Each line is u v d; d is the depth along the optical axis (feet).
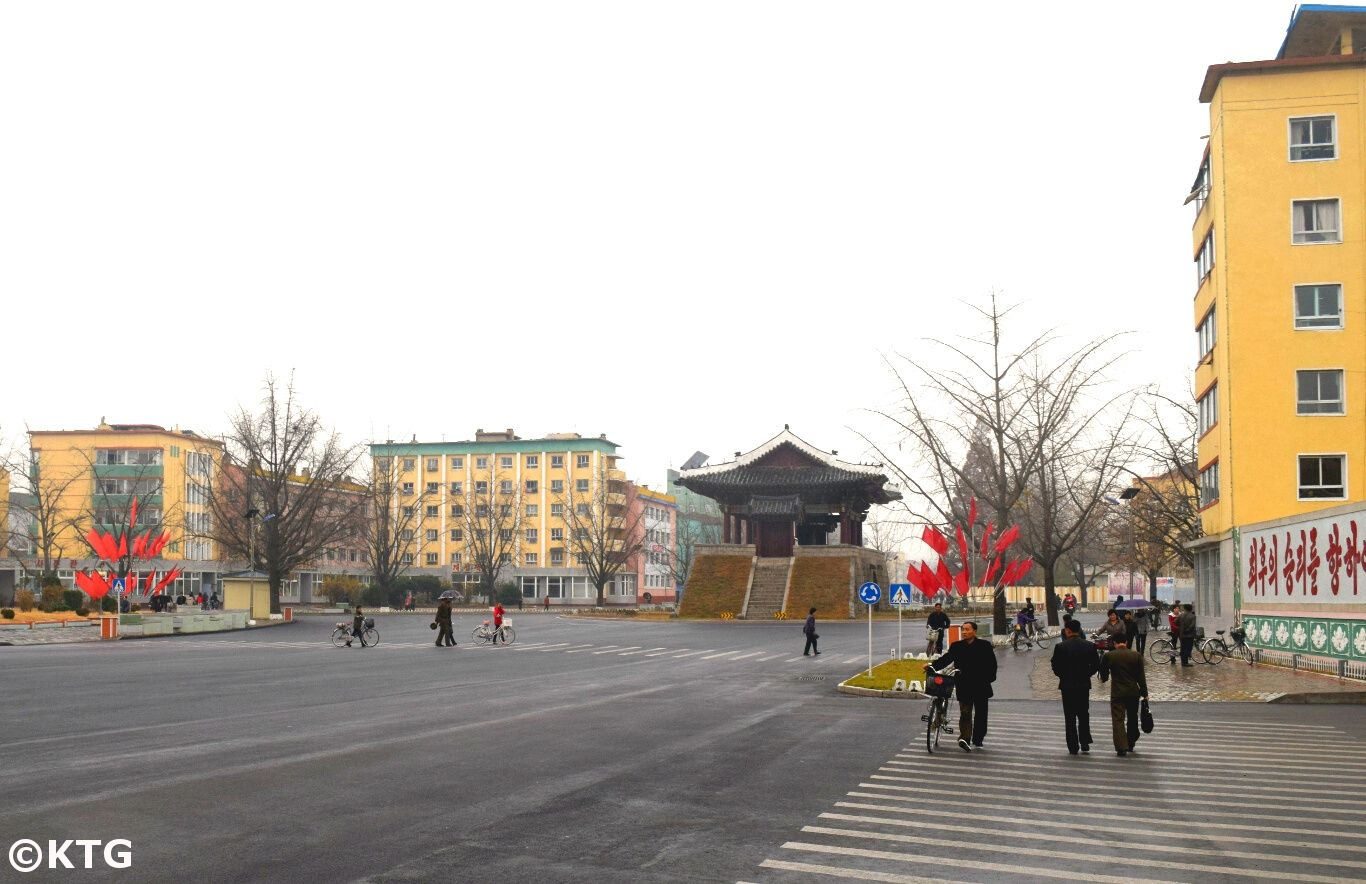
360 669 97.66
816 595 239.50
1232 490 123.44
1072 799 36.35
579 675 93.04
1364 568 85.10
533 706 66.08
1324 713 65.77
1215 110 129.90
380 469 321.93
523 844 28.66
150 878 24.94
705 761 43.75
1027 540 190.39
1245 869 27.17
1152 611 184.24
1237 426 123.85
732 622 215.92
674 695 74.84
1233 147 126.00
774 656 121.80
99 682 81.15
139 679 84.23
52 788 36.24
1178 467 170.50
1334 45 134.72
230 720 56.90
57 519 286.46
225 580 208.64
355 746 47.14
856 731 55.01
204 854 27.20
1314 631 95.14
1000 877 26.07
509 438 400.88
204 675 88.89
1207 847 29.48
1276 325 123.65
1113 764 44.57
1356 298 122.21
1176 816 33.65
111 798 34.50
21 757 43.21
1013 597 354.74
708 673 96.53
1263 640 109.09
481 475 394.93
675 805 34.35
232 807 33.24
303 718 58.08
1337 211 123.34
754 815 32.94
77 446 313.32
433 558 396.57
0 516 273.13
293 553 234.99
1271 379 123.44
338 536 284.61
